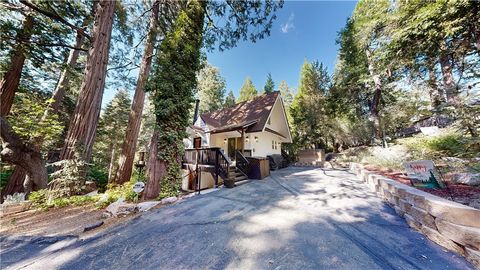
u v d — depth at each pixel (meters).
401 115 10.90
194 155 9.06
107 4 7.56
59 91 9.81
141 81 9.95
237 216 3.87
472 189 3.60
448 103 6.66
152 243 2.84
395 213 3.64
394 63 7.75
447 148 6.94
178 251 2.60
